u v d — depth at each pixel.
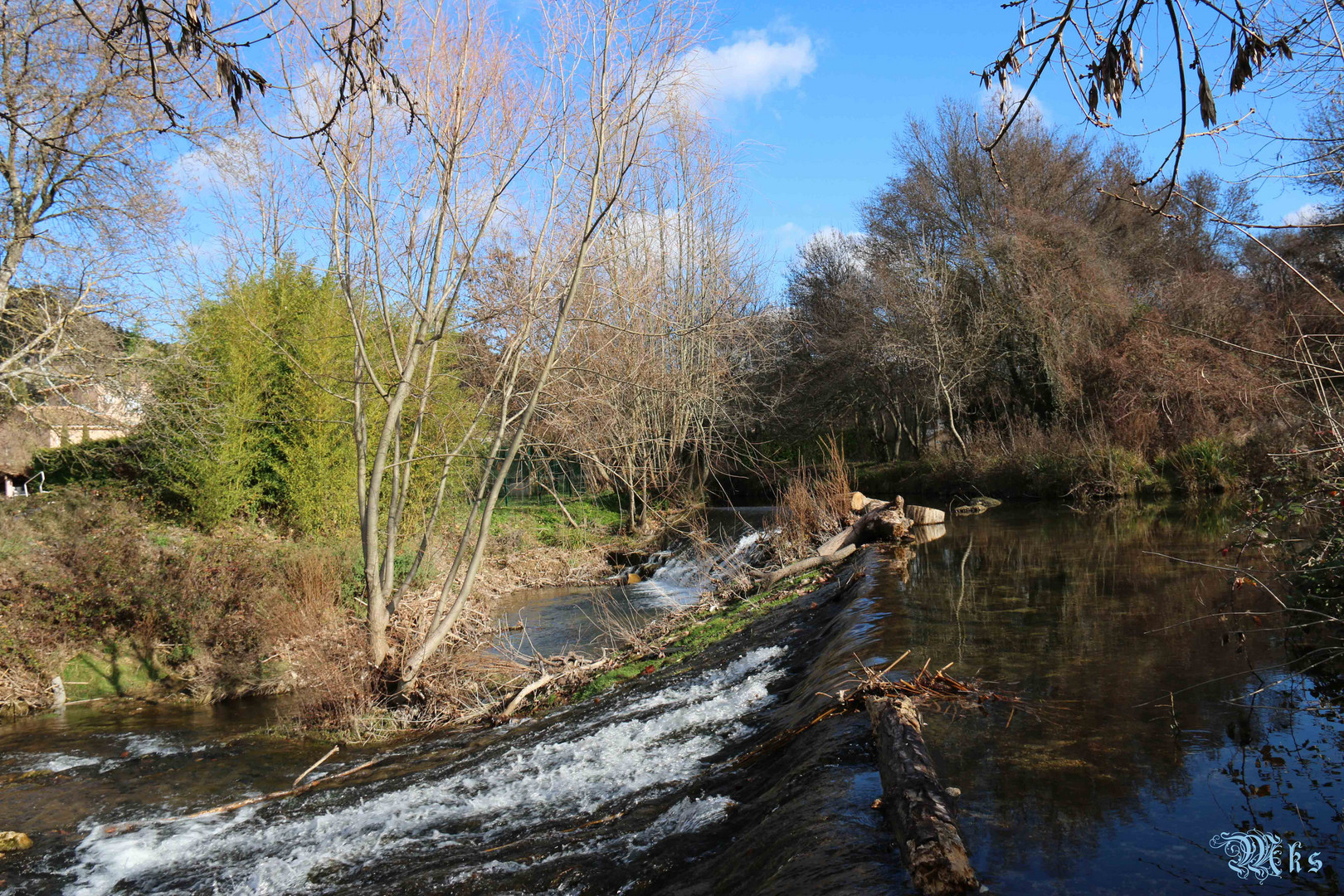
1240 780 3.71
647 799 5.31
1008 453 23.81
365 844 5.70
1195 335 20.36
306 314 16.95
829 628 8.24
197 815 6.88
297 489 15.77
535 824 5.41
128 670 11.34
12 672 10.76
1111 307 23.36
